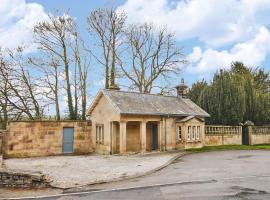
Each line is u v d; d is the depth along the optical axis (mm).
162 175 15508
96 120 27766
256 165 18047
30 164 20266
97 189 12742
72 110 33906
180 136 29016
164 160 20844
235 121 35312
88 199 11203
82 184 13719
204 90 37750
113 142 25859
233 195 10867
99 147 27203
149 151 27062
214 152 26234
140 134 26453
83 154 27094
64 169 17750
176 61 40062
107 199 11055
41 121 25859
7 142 24062
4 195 13086
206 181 13508
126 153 24922
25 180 14656
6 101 30453
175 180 13969
